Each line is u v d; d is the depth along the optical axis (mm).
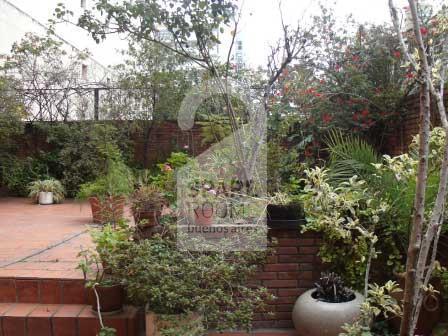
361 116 5910
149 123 8758
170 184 3834
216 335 3084
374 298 2215
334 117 5996
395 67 6020
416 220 1371
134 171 7297
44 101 8742
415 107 5598
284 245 3301
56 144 8758
